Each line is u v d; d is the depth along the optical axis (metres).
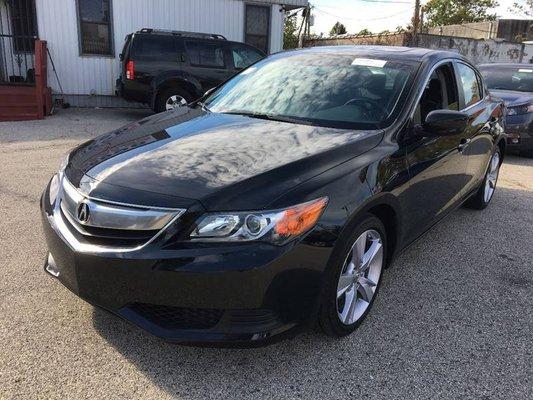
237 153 2.91
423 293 3.71
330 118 3.52
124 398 2.48
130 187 2.60
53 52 12.55
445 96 4.21
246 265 2.39
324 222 2.62
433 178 3.77
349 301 3.02
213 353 2.86
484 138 4.97
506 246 4.71
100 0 12.69
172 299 2.46
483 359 2.94
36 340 2.89
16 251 4.03
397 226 3.31
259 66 4.46
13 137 8.90
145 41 10.95
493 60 26.06
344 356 2.90
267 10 14.52
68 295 3.38
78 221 2.66
